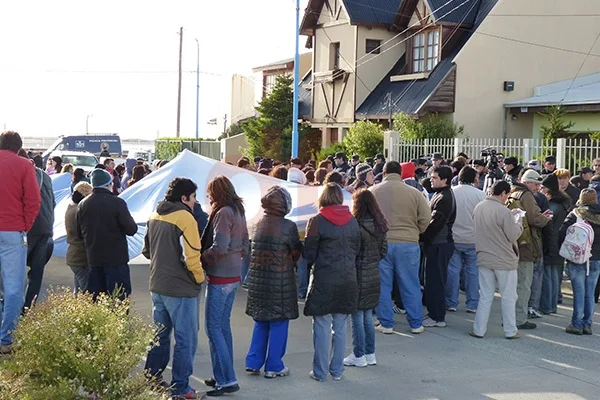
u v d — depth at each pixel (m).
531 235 9.32
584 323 9.17
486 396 6.79
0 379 4.79
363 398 6.68
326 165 12.80
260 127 32.69
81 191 8.14
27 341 4.89
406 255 8.87
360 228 7.37
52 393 4.61
